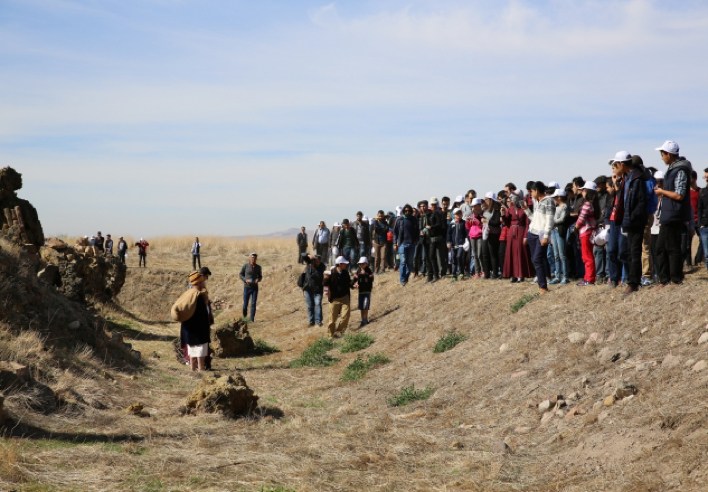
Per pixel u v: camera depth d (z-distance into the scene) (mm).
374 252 27594
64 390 8969
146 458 6652
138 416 8750
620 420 6832
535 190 13969
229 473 6281
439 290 18891
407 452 7289
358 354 16188
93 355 12086
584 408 7684
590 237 13047
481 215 18125
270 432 8219
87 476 5965
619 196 10891
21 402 7957
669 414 6289
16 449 6363
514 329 12203
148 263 41562
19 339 10484
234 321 18719
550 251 15508
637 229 10703
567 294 12828
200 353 13766
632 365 8273
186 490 5773
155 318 29906
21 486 5574
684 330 8617
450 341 13555
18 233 17891
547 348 10438
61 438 7184
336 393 12141
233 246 49656
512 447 7398
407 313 18531
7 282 12031
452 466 6766
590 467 6141
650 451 5879
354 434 8133
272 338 21766
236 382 9727
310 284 21688
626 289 11078
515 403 8898
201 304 13750
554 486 5898
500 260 17719
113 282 23641
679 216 10156
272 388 13141
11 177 18469
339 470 6531
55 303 12930
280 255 45969
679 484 5168
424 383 11430
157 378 12195
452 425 8852
